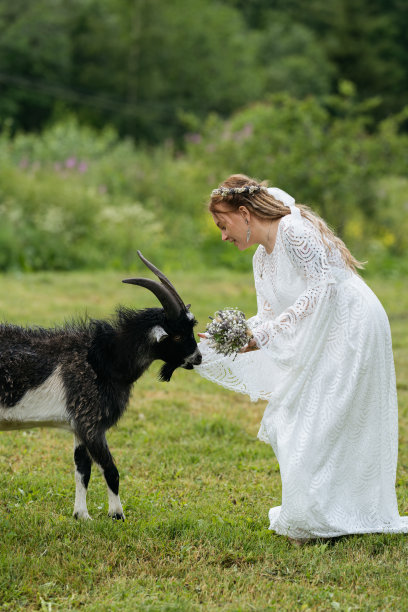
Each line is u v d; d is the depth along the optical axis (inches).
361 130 689.6
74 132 792.9
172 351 175.2
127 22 1412.4
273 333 164.9
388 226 716.7
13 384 165.5
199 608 138.3
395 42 1947.6
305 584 150.3
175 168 750.5
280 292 171.6
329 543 168.6
